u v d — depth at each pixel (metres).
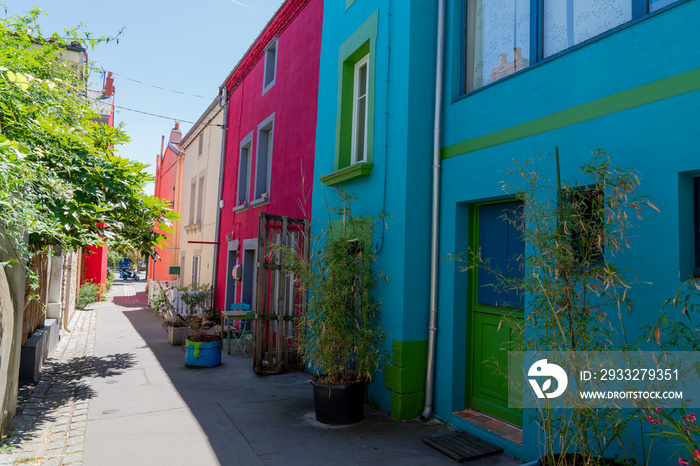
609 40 3.48
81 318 13.60
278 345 7.15
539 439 3.64
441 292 4.97
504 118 4.36
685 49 3.02
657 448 2.93
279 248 6.18
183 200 18.95
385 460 3.89
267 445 4.22
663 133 3.09
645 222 3.14
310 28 8.30
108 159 5.67
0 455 3.89
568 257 2.90
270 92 10.16
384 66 5.62
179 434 4.48
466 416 4.64
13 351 4.67
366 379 5.18
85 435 4.43
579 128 3.65
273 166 9.63
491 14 4.85
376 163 5.64
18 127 4.51
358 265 5.39
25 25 4.99
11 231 3.61
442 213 5.04
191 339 7.58
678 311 2.92
